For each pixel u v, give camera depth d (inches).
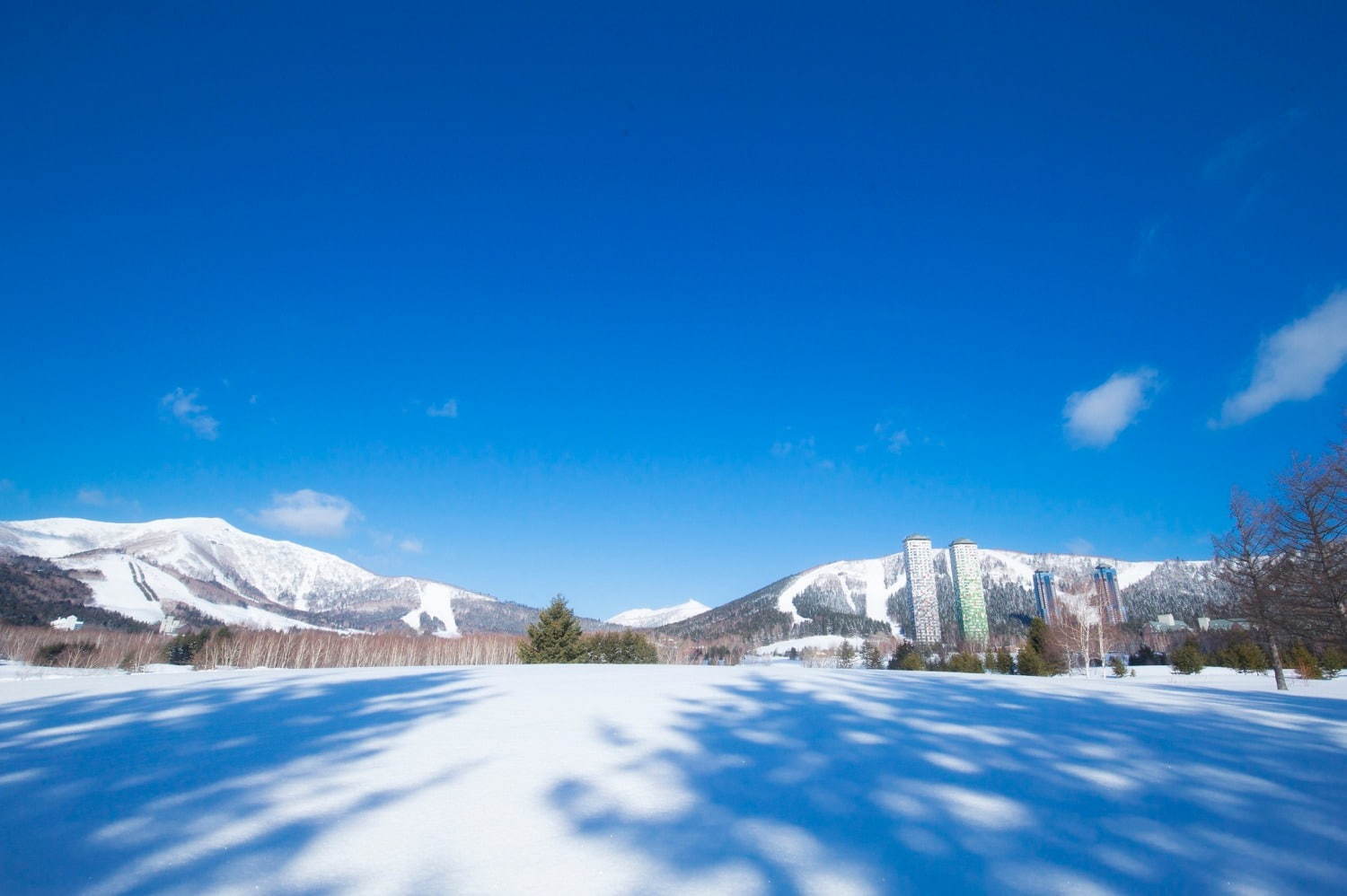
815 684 461.7
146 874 141.8
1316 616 784.9
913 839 167.3
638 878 142.8
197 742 261.7
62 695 390.3
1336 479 785.6
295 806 186.5
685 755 247.6
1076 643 1903.3
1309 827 177.8
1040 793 205.9
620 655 1690.5
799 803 195.0
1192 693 457.7
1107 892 138.9
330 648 2652.6
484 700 366.9
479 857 152.8
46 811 181.5
